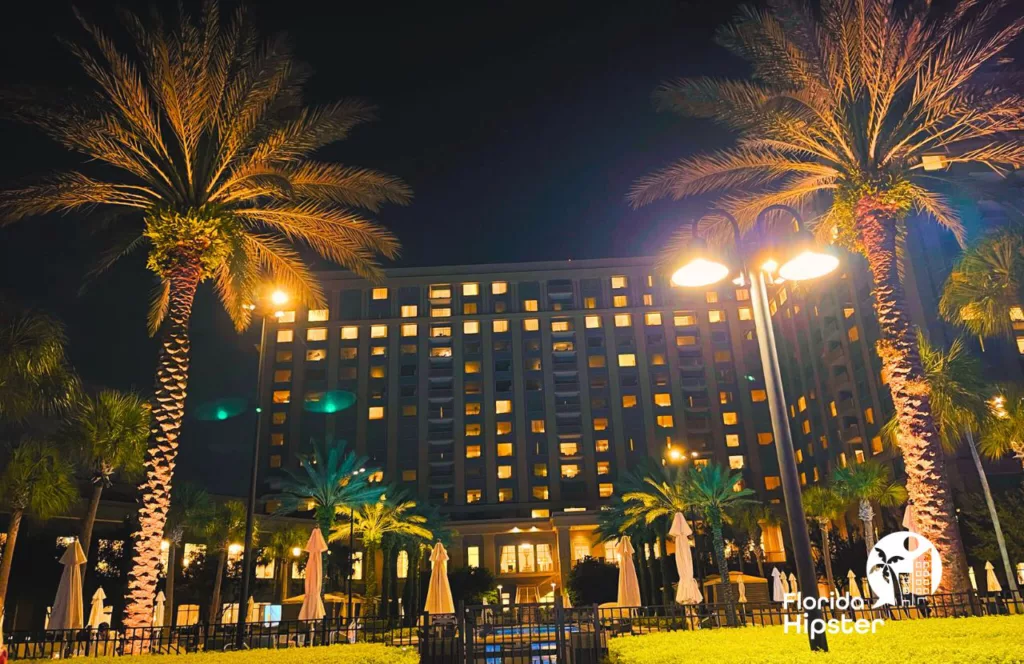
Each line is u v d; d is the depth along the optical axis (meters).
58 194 19.61
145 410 31.58
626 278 102.50
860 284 72.19
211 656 12.35
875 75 19.17
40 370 20.61
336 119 20.88
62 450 29.91
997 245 23.81
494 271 102.88
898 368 18.72
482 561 85.62
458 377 97.69
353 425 95.00
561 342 99.88
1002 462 54.03
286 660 11.49
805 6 18.89
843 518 69.62
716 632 12.94
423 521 58.44
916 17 18.75
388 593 58.44
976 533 46.03
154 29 18.62
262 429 94.75
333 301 101.38
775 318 92.50
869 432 69.94
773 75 20.20
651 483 49.91
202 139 20.91
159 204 19.62
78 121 18.47
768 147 22.66
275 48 19.75
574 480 92.62
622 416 95.19
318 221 22.86
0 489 27.31
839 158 20.73
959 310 25.44
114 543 50.38
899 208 19.81
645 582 65.75
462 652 15.55
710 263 10.94
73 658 12.34
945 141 20.62
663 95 20.59
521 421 95.44
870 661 7.42
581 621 15.36
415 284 102.38
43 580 45.22
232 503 50.47
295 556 61.00
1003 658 7.05
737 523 67.00
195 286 19.67
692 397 95.62
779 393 9.67
